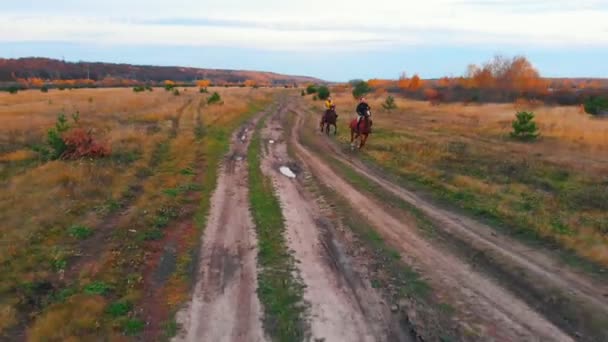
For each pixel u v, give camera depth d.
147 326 7.30
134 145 20.14
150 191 14.28
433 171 16.97
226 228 11.66
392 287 8.66
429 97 54.59
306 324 7.42
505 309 7.89
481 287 8.66
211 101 41.62
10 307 7.54
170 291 8.45
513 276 9.02
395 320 7.57
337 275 9.16
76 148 17.58
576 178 15.92
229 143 23.48
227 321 7.48
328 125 27.53
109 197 13.38
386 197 14.39
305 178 16.80
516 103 44.75
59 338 6.78
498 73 57.41
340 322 7.49
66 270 9.02
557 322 7.49
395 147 21.91
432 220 12.28
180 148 20.77
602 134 23.52
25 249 9.65
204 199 14.01
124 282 8.67
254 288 8.59
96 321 7.25
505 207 12.97
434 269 9.43
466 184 15.27
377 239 11.00
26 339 6.90
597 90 51.91
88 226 11.16
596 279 8.80
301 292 8.45
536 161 18.38
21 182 14.10
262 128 29.64
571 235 10.79
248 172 17.50
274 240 10.86
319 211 13.14
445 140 23.92
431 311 7.83
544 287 8.51
